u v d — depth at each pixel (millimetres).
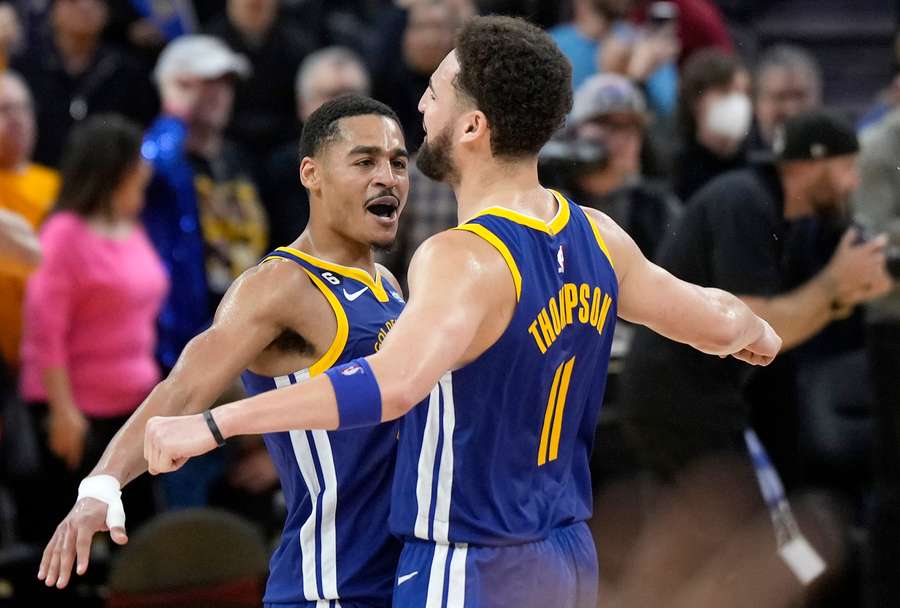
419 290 8203
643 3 22953
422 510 8781
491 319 8422
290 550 9883
